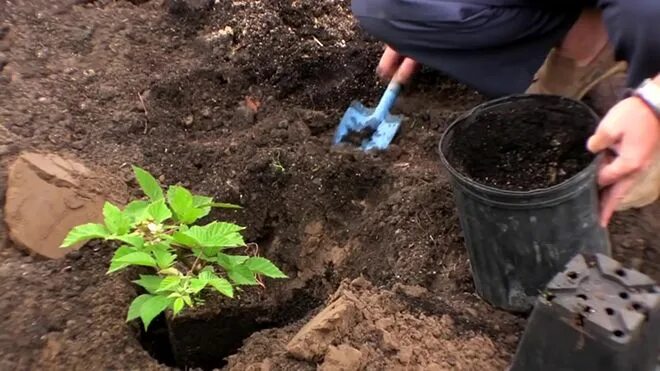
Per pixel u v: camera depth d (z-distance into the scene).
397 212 0.92
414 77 1.13
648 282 0.66
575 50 0.95
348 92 1.12
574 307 0.65
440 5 0.88
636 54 0.78
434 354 0.76
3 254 0.85
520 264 0.76
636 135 0.67
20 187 0.88
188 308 0.85
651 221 0.89
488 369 0.75
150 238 0.77
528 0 0.88
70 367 0.76
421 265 0.87
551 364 0.68
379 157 1.01
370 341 0.77
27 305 0.80
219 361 0.90
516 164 0.82
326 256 0.94
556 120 0.80
